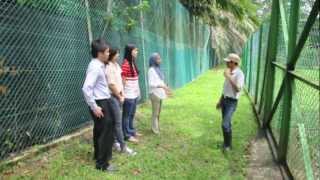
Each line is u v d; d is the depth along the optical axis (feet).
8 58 11.45
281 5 14.69
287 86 11.86
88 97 10.78
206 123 18.13
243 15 52.95
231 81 13.79
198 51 43.57
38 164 11.44
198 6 43.37
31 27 12.33
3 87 11.21
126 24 19.19
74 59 14.56
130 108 14.33
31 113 12.33
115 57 12.80
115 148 13.07
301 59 10.84
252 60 28.91
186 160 12.60
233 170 11.90
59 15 13.71
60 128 13.71
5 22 11.35
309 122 9.76
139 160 12.30
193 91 29.94
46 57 13.03
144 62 22.30
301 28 10.71
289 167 11.66
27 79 12.16
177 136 15.61
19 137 11.85
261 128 17.47
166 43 28.07
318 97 8.93
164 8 27.40
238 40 63.31
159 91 15.46
